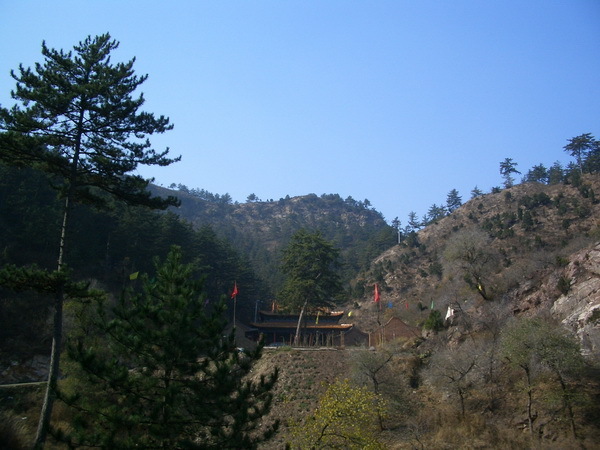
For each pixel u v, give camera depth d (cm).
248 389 1878
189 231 8175
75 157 2552
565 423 3238
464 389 3797
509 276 5225
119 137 2664
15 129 2406
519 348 3491
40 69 2567
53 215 6103
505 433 3266
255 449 1811
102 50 2728
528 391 3344
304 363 4409
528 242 9238
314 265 6375
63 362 2661
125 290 2091
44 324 4931
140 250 6694
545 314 4281
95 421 1761
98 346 2756
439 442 3219
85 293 2295
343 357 4512
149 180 2709
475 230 5897
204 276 2183
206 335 1961
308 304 6438
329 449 2658
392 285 10956
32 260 5759
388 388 3759
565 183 12269
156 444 1708
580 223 9819
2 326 4719
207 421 1784
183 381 1853
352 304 10744
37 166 2506
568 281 4372
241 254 12238
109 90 2588
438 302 6303
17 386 2933
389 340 5816
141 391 1823
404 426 3491
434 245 12338
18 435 1984
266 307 9706
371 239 15288
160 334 1872
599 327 3725
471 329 4594
